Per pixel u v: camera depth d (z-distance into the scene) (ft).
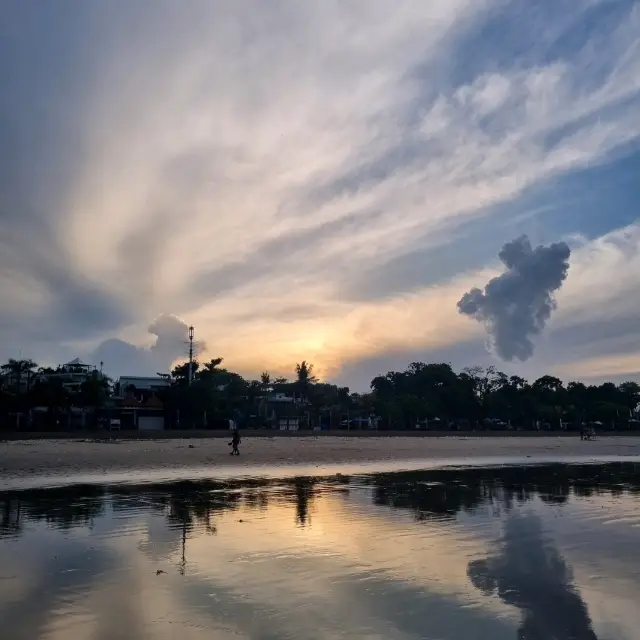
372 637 25.86
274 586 33.30
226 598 31.04
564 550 42.68
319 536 47.34
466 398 496.23
